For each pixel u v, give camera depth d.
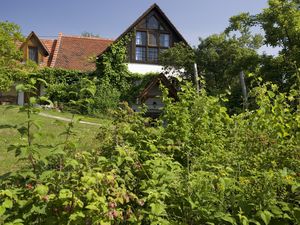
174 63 23.59
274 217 3.12
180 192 3.21
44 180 2.89
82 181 2.75
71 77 26.30
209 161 4.11
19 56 20.66
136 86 26.19
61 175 2.93
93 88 3.47
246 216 3.11
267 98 4.43
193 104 4.77
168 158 3.61
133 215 2.93
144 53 27.98
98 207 2.68
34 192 2.71
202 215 3.05
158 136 4.41
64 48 29.84
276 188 3.30
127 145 3.83
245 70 12.34
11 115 13.70
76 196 2.71
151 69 27.80
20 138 3.12
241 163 3.96
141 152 3.83
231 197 3.22
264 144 4.12
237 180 3.63
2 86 19.67
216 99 4.82
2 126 3.00
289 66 10.84
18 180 3.01
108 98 23.78
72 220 2.66
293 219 3.16
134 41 27.56
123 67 26.69
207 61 22.50
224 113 4.74
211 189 3.20
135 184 3.38
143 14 27.80
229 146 4.48
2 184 2.98
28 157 3.01
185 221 3.10
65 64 28.53
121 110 4.76
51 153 2.94
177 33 28.50
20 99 24.55
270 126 4.21
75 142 3.18
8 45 19.86
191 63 23.06
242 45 28.53
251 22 12.40
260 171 3.76
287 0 11.91
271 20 11.88
